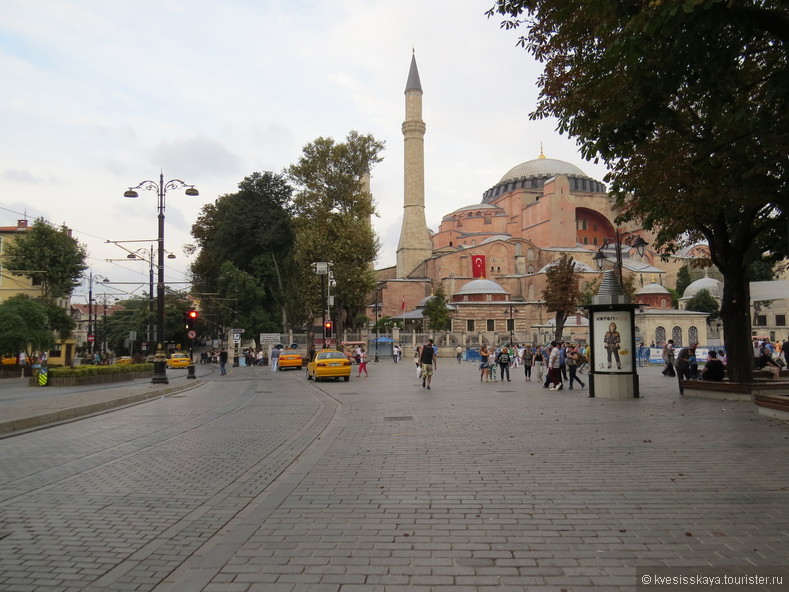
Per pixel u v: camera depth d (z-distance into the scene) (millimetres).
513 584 4109
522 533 5191
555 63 13094
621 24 8508
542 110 13883
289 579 4250
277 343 56562
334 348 51312
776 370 19375
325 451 9328
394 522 5570
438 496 6496
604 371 17734
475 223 112688
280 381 30188
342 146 56875
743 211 16422
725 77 8992
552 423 12148
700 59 8445
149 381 31391
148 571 4531
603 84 9734
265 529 5402
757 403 13281
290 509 6055
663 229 17469
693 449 9023
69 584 4289
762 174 12172
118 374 31391
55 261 47375
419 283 94875
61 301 62094
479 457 8641
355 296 55156
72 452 9734
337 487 6969
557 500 6254
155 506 6383
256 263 63531
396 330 64312
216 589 4090
